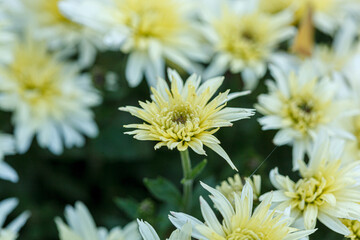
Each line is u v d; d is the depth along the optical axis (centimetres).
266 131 59
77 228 56
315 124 56
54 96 63
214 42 62
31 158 64
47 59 64
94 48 63
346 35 65
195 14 65
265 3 66
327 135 51
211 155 59
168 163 64
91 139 63
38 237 63
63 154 64
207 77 62
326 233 50
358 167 50
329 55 64
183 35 63
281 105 56
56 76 63
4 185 63
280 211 48
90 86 63
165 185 52
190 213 52
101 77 62
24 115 61
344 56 64
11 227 57
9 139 61
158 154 64
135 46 62
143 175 64
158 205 64
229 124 44
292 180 51
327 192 49
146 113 46
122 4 62
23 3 63
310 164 50
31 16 63
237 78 63
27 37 63
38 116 62
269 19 64
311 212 49
